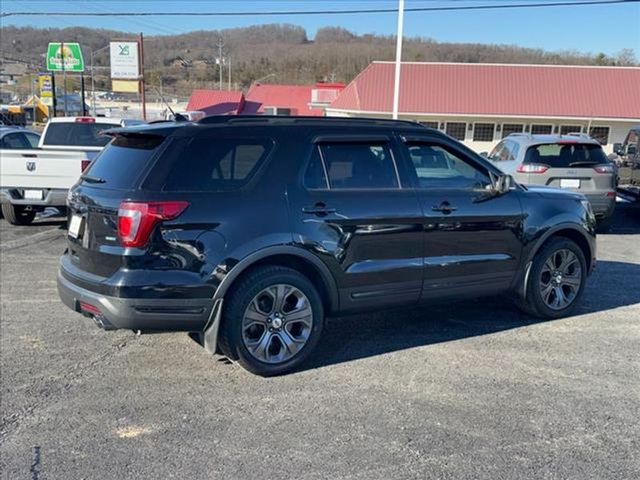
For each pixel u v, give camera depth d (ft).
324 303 14.78
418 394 13.15
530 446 11.08
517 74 126.93
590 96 122.01
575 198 18.52
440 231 15.64
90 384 13.62
